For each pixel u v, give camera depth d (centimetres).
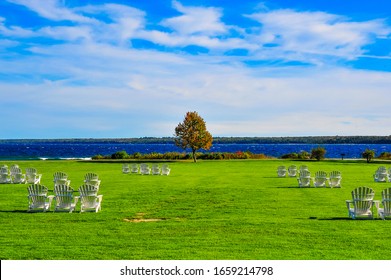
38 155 11744
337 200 2108
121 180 3177
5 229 1431
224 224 1506
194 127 6128
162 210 1819
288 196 2255
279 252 1139
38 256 1101
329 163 5416
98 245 1211
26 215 1697
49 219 1611
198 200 2112
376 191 2500
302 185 2717
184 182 3012
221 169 4359
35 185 1770
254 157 6788
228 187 2677
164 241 1255
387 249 1169
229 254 1119
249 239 1278
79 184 2923
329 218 1620
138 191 2484
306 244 1220
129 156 6781
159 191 2480
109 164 5275
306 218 1622
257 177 3397
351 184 2897
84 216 1675
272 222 1539
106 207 1900
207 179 3238
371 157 5609
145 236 1321
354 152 15575
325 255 1110
